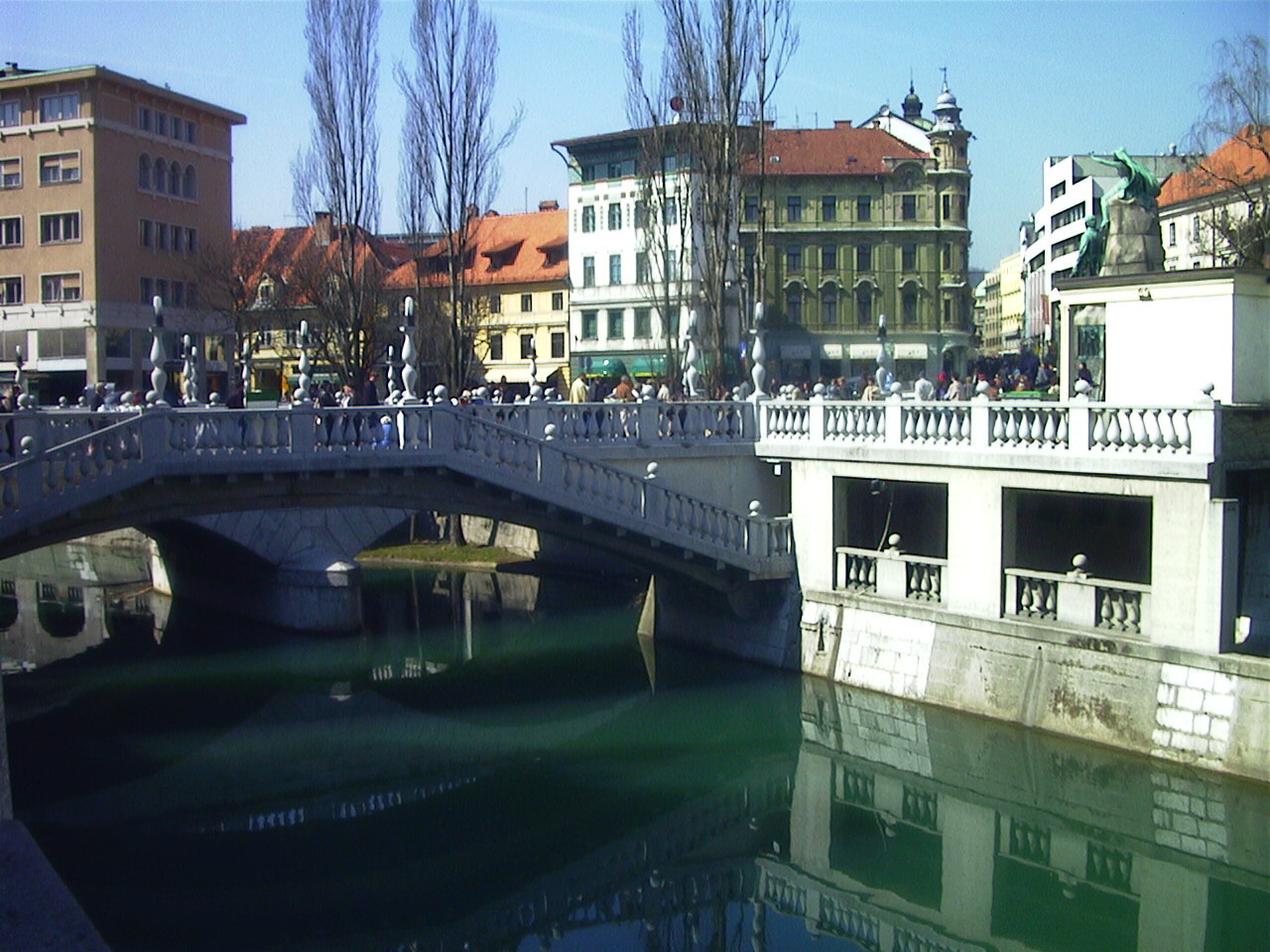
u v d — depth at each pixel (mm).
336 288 43844
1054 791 18672
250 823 18000
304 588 29312
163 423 19344
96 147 54656
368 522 30734
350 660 27219
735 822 18422
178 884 16000
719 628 26641
